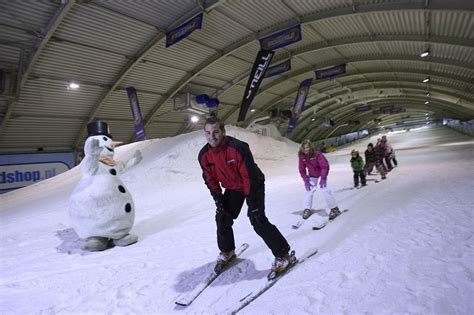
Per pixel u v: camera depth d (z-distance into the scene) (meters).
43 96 13.31
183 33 12.12
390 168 9.86
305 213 4.60
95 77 13.95
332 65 20.70
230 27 14.04
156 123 19.95
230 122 24.77
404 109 46.94
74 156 16.69
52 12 10.02
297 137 36.50
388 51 17.98
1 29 10.07
